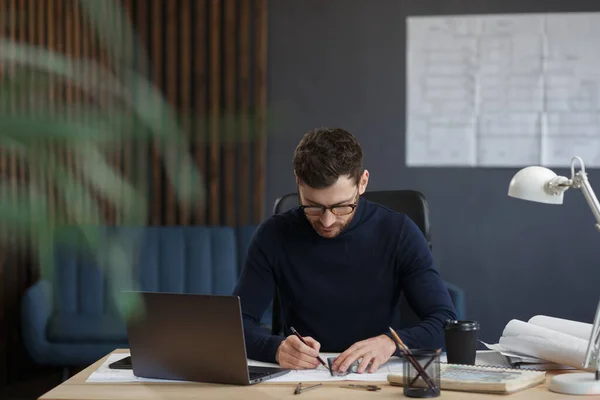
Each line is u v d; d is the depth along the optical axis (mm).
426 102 4113
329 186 1770
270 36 4184
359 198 2000
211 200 4117
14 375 3973
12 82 504
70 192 506
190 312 1420
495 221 4094
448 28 4086
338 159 1759
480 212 4098
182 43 4129
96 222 578
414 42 4105
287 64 4180
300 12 4168
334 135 1799
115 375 1520
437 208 4117
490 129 4074
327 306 1922
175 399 1305
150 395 1339
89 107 510
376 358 1557
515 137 4062
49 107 495
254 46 4176
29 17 4031
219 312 1396
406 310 2258
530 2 4051
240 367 1403
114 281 559
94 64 540
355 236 1926
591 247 4043
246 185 4137
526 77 4051
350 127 4156
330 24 4156
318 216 1826
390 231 1941
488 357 1635
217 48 4145
